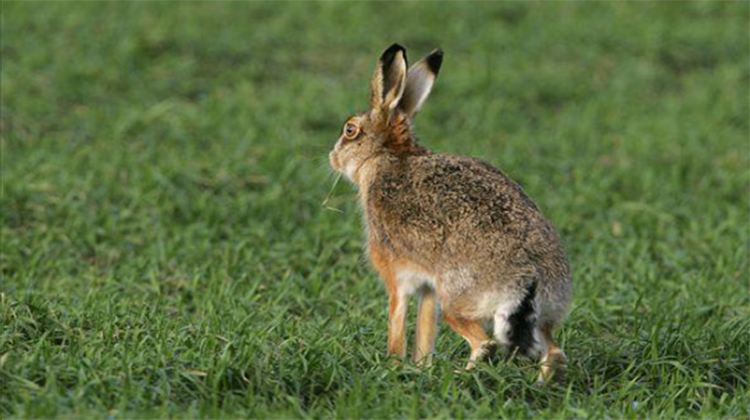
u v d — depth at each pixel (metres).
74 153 30.34
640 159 31.83
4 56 37.56
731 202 29.55
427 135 33.22
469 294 17.08
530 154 32.03
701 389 17.72
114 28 40.25
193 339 18.03
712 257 25.28
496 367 17.08
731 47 42.81
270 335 18.70
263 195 27.97
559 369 17.08
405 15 44.03
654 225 27.30
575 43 42.31
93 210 26.64
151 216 26.48
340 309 21.84
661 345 18.88
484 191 17.45
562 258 17.16
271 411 15.60
